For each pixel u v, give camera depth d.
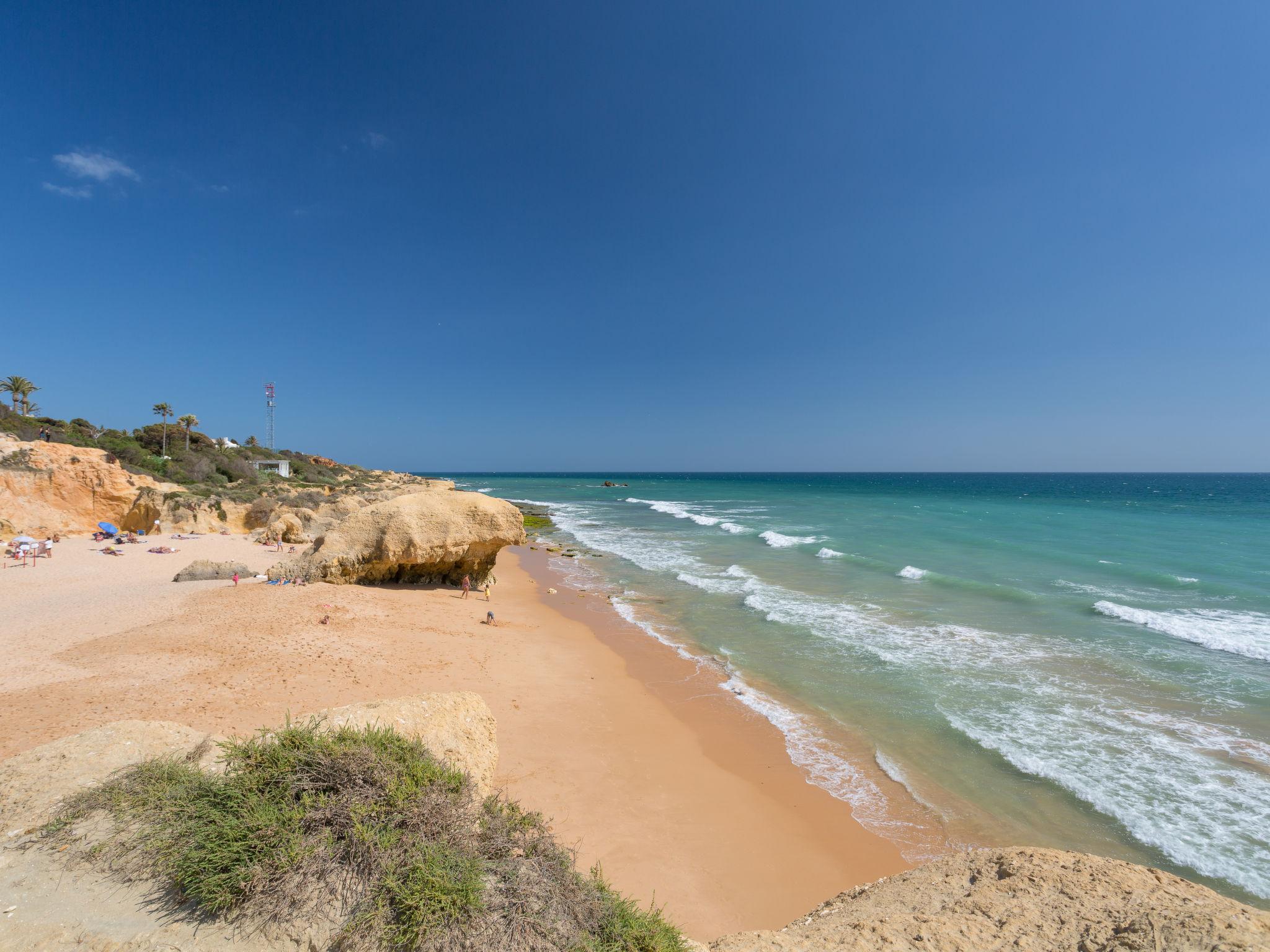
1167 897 4.43
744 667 15.88
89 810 4.52
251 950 3.60
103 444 50.72
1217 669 14.90
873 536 39.88
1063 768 10.54
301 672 12.83
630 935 4.45
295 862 4.01
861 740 11.92
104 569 23.22
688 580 27.02
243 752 4.77
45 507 31.20
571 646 17.78
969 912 4.64
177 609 17.45
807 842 8.94
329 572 21.81
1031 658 15.94
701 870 8.29
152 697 10.95
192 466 53.22
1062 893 4.70
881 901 5.41
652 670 15.91
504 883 4.32
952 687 14.17
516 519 24.31
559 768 10.59
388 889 3.99
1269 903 7.37
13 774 5.01
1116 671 14.90
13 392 59.75
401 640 16.05
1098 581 25.08
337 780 4.61
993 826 9.26
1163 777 10.17
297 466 81.88
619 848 8.66
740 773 10.81
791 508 67.06
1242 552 31.80
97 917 3.68
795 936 4.80
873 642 17.55
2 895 3.78
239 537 33.59
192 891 3.81
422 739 6.02
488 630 18.36
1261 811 9.20
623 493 108.25
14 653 13.34
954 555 31.69
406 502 23.31
